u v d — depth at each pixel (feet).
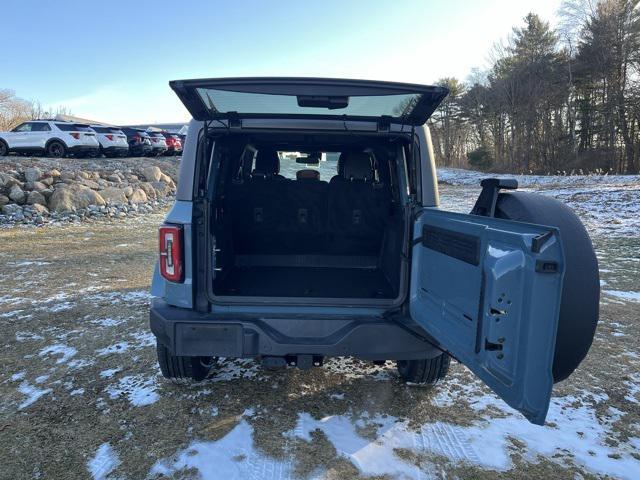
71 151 70.59
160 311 9.93
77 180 51.37
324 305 9.97
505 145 180.04
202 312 10.00
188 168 9.98
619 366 14.11
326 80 8.63
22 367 13.48
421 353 9.72
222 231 11.93
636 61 134.62
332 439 9.97
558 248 6.19
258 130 10.28
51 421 10.68
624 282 24.17
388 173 13.03
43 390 12.13
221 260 11.85
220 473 8.87
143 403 11.44
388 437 10.07
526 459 9.46
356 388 12.26
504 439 10.11
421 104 9.43
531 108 156.66
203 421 10.64
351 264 14.07
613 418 11.14
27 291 21.54
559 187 75.82
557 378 7.95
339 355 9.53
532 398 6.32
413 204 10.17
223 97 9.19
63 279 23.91
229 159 12.05
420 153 10.33
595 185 73.67
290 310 10.01
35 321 17.39
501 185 9.20
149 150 92.99
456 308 8.24
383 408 11.28
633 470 9.18
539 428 10.59
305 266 14.07
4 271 25.50
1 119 158.61
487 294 7.18
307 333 9.71
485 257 7.35
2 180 45.16
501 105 172.14
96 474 8.89
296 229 13.60
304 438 9.99
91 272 25.52
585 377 13.34
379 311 10.07
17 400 11.64
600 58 140.05
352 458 9.33
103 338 15.71
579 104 150.00
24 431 10.29
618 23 137.59
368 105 9.66
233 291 10.81
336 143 13.12
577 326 7.39
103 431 10.28
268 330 9.61
